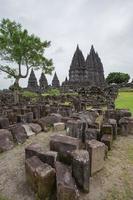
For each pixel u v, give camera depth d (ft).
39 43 84.48
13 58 83.10
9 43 80.64
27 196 12.69
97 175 15.24
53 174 12.76
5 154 19.19
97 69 251.39
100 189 13.41
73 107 49.88
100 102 69.21
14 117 31.14
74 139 17.94
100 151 15.74
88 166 13.12
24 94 109.29
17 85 87.66
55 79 244.63
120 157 18.60
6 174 15.37
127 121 26.40
